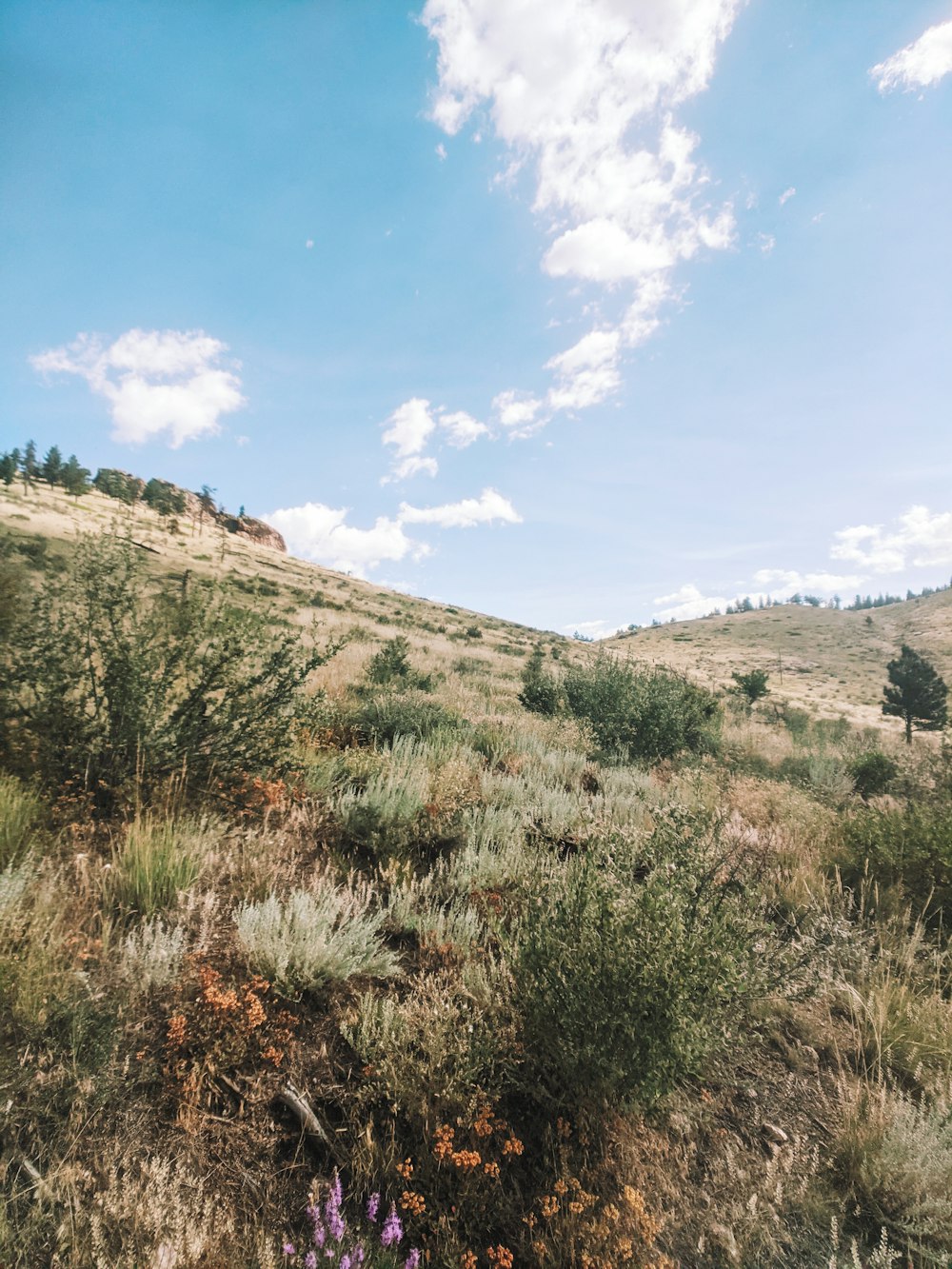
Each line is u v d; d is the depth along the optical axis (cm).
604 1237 162
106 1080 178
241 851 337
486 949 291
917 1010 278
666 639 17825
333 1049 222
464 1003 235
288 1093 197
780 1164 199
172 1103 186
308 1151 183
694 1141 208
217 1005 209
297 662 430
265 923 251
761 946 274
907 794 840
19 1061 176
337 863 355
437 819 423
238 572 4947
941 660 12512
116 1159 163
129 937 228
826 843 509
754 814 594
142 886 270
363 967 258
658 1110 208
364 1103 199
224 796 389
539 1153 196
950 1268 170
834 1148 212
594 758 871
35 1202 146
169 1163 163
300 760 452
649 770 859
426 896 329
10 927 219
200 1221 153
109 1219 146
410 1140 190
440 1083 202
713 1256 170
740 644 16500
